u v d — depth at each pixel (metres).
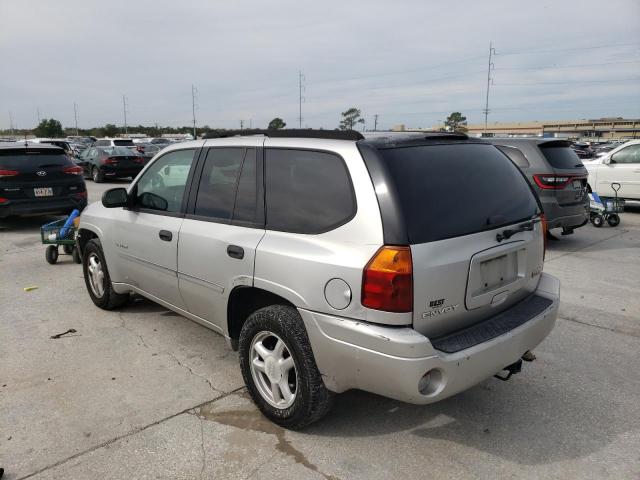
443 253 2.70
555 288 3.50
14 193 9.48
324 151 3.01
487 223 2.99
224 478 2.77
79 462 2.89
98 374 3.93
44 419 3.31
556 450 3.04
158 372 3.96
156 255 4.19
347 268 2.68
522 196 3.42
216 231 3.54
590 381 3.87
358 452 2.99
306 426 3.16
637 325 4.99
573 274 6.86
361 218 2.72
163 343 4.50
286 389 3.13
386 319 2.59
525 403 3.56
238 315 3.59
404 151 2.91
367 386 2.75
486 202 3.08
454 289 2.76
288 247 3.00
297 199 3.09
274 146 3.32
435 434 3.18
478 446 3.07
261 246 3.15
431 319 2.70
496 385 3.81
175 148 4.20
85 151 22.28
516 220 3.22
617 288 6.20
